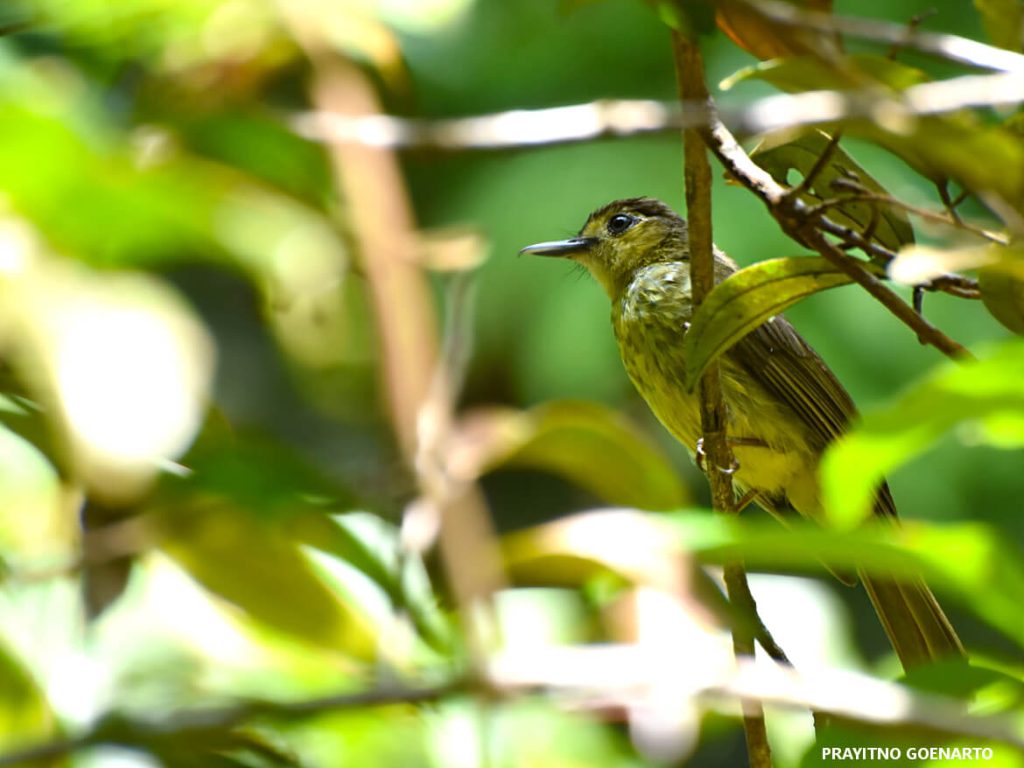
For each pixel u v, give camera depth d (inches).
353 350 263.4
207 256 186.5
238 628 194.2
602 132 159.6
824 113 145.5
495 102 442.6
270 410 423.8
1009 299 170.7
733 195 420.5
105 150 177.0
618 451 165.8
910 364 416.8
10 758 126.0
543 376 434.9
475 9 444.1
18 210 164.7
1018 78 144.0
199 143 217.6
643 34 444.5
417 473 156.8
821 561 123.0
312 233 191.3
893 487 426.6
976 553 113.4
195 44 224.8
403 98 232.1
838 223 199.8
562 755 203.2
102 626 193.0
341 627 172.7
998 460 423.5
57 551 179.6
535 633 191.0
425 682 132.1
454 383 173.8
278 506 133.2
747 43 177.0
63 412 138.6
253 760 179.8
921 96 144.7
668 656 140.5
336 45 229.1
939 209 192.9
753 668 133.7
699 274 191.6
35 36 235.0
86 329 143.3
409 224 187.0
